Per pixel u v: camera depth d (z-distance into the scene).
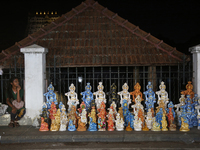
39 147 6.01
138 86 7.68
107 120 6.90
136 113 6.88
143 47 9.40
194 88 7.75
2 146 6.14
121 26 10.28
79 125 6.86
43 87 7.57
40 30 9.96
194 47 7.54
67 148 5.90
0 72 7.71
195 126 7.13
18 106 7.48
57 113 6.89
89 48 9.25
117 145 6.08
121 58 8.87
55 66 7.73
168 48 9.43
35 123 7.24
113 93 7.79
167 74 13.75
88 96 7.56
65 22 10.33
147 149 5.81
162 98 7.51
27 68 7.45
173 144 6.09
